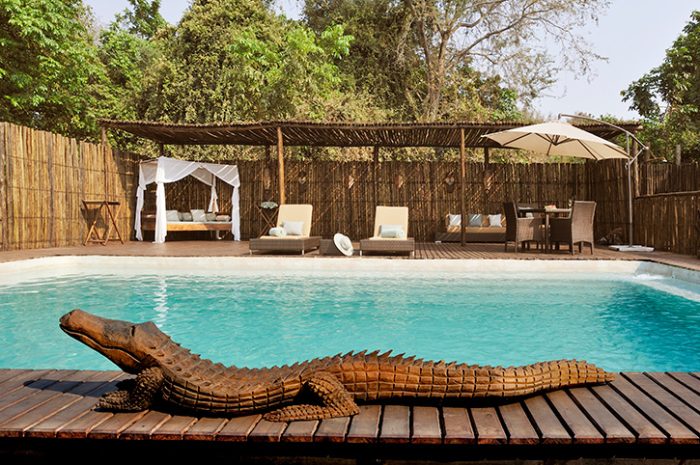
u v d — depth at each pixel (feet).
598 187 45.11
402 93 77.25
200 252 33.17
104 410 8.85
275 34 66.28
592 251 31.40
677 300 20.58
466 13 74.95
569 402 9.11
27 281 25.27
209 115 61.41
